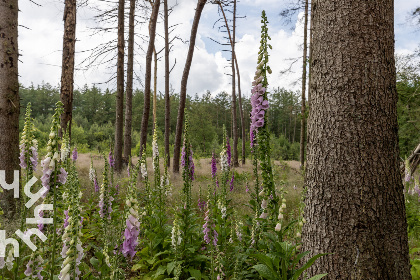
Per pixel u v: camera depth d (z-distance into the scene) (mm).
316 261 2592
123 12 12641
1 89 5582
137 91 66812
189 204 4492
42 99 88438
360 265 2395
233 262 3332
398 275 2410
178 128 13594
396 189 2523
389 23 2646
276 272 2125
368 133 2504
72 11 8156
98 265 2965
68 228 2088
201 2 13250
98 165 13891
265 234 2570
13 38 5773
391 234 2439
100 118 80000
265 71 3148
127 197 2414
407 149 14719
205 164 19250
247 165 19734
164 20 16078
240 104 21812
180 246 3717
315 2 2867
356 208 2457
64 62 8117
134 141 41094
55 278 2496
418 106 13273
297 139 83000
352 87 2553
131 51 12922
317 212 2645
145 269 4062
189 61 13656
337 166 2555
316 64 2807
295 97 74125
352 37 2582
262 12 3176
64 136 3490
